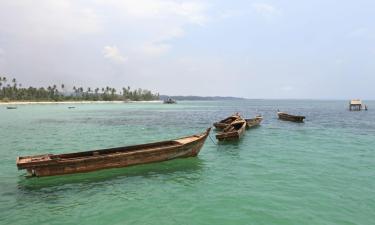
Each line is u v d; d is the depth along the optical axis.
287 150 25.12
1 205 13.01
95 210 12.41
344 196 13.61
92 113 86.12
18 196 14.12
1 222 11.33
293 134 35.69
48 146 28.56
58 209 12.55
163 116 73.94
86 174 17.08
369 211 11.94
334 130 40.00
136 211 12.25
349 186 15.03
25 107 125.00
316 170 18.27
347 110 104.19
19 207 12.79
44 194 14.37
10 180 16.59
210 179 16.59
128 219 11.49
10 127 46.09
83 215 11.92
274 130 39.94
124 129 43.59
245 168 18.97
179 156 20.17
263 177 16.84
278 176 17.00
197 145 20.84
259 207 12.43
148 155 18.81
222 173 17.83
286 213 11.80
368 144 28.27
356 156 22.52
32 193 14.51
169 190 14.82
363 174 17.28
